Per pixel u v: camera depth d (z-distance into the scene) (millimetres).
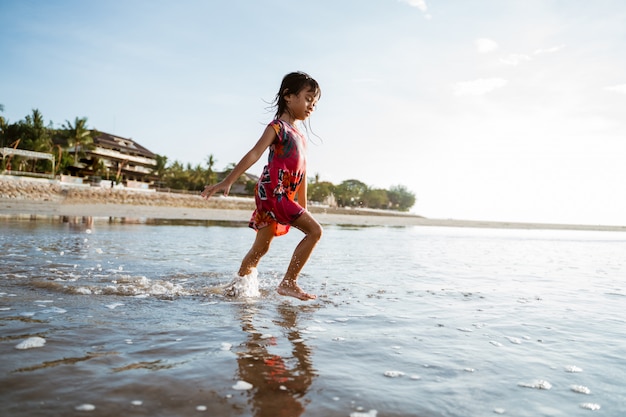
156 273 4453
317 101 3818
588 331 2715
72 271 4266
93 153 65688
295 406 1460
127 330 2293
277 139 3533
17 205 28984
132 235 9953
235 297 3400
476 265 6898
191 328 2396
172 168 88750
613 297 4109
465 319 2941
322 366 1873
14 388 1493
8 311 2596
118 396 1469
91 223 14508
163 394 1503
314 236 3469
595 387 1760
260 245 3617
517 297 3930
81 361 1793
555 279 5387
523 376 1858
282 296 3533
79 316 2543
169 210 44156
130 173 75438
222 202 59781
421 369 1896
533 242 16656
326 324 2652
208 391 1545
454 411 1484
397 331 2543
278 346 2133
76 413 1332
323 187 112750
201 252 6949
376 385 1685
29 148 53219
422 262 7031
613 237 27391
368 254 8297
